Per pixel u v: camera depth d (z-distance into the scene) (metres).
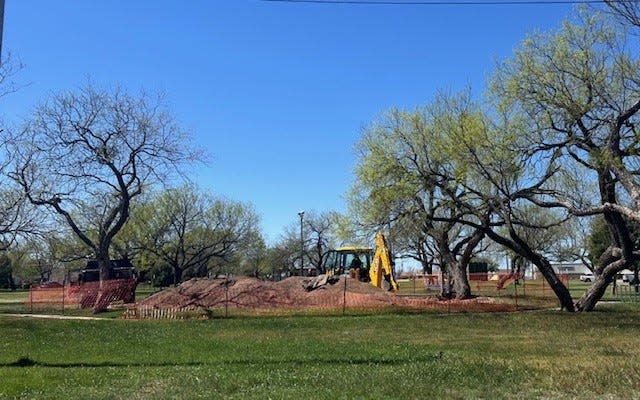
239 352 15.43
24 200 31.22
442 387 10.22
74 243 54.28
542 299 38.03
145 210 62.22
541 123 24.59
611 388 10.05
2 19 9.10
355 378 11.04
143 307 30.44
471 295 40.41
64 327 23.27
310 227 87.00
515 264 71.88
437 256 56.59
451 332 20.52
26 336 20.22
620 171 22.98
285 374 11.66
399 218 32.09
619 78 22.66
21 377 11.63
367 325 22.91
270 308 30.05
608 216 27.70
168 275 82.69
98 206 40.38
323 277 35.34
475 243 37.25
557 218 56.81
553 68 23.36
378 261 36.34
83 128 36.44
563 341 17.59
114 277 52.06
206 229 68.56
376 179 30.94
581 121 23.78
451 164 29.42
